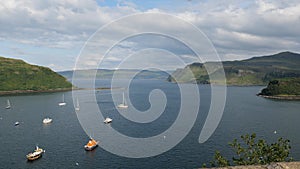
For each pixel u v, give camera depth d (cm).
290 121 11481
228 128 9750
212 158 6469
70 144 7756
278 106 16688
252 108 15525
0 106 16312
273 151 2295
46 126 10269
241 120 11506
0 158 6738
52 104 16862
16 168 6134
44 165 6250
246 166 1431
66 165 6209
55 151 7162
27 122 11188
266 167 1408
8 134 9119
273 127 10238
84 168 6000
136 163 6178
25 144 7881
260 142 2400
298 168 1377
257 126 10362
